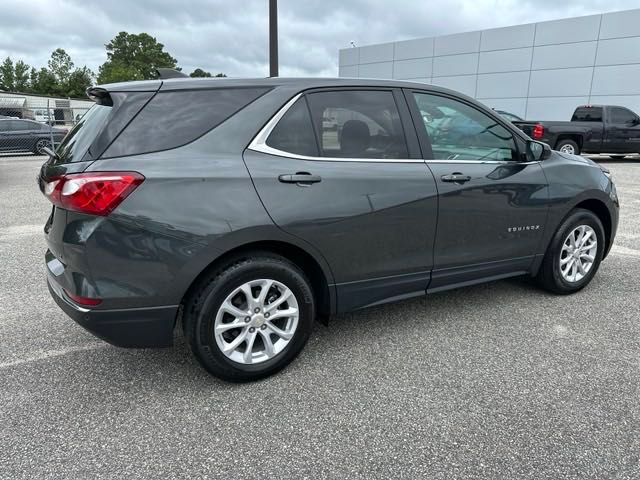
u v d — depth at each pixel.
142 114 2.47
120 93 2.49
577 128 14.52
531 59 20.52
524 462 2.14
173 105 2.54
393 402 2.60
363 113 3.00
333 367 2.96
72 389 2.72
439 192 3.15
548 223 3.79
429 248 3.22
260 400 2.62
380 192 2.93
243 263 2.61
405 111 3.16
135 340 2.49
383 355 3.11
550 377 2.83
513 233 3.61
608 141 14.79
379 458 2.17
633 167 14.55
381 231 2.98
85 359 3.05
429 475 2.07
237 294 2.65
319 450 2.23
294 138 2.75
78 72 94.00
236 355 2.71
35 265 4.91
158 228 2.37
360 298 3.06
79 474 2.06
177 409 2.54
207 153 2.52
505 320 3.63
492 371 2.91
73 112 19.34
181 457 2.18
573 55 19.27
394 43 25.17
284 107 2.75
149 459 2.16
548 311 3.79
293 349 2.87
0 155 17.41
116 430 2.36
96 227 2.30
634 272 4.75
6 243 5.71
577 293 4.18
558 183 3.78
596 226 4.07
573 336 3.37
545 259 3.93
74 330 3.46
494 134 3.54
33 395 2.66
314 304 2.91
